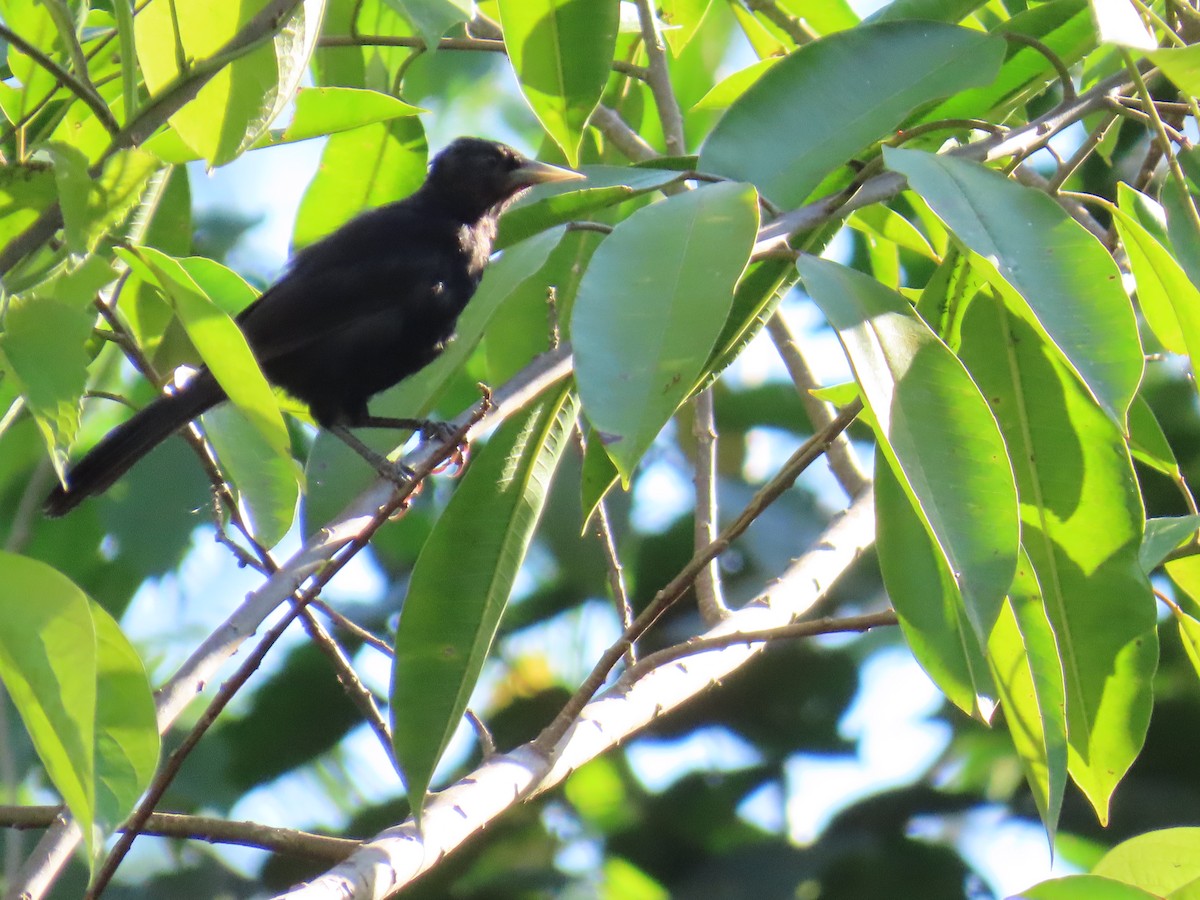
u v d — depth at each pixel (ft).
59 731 12.78
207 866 37.68
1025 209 16.70
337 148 28.94
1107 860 18.83
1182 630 20.97
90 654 12.96
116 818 13.62
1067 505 19.08
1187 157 20.20
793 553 38.01
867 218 28.19
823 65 21.01
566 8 22.91
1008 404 19.25
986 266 15.64
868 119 20.38
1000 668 17.85
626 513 39.22
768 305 22.35
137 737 13.99
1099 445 18.94
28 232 16.17
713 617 24.30
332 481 26.12
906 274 39.88
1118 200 19.54
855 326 15.39
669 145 30.71
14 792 22.38
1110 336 15.72
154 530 33.42
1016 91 23.95
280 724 38.78
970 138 25.67
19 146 18.03
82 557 34.30
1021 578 17.78
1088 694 19.24
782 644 39.06
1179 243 18.22
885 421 14.93
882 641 39.17
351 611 39.17
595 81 23.36
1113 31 15.94
